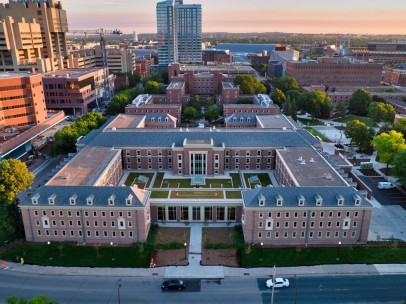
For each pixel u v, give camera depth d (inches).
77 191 3516.2
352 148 6378.0
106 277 3078.2
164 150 4931.1
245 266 3201.3
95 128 6230.3
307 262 3240.7
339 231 3459.6
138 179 4591.5
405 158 4318.4
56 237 3535.9
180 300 2819.9
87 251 3403.1
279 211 3390.7
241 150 4933.6
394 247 3378.4
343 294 2871.6
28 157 5821.9
